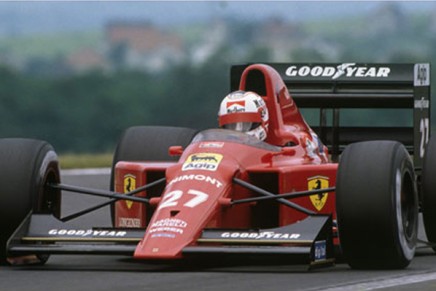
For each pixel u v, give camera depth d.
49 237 22.53
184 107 89.00
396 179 22.25
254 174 24.11
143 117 89.69
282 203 22.67
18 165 23.28
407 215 23.25
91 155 65.06
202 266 23.33
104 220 33.94
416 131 29.14
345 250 22.48
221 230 21.88
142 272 22.14
